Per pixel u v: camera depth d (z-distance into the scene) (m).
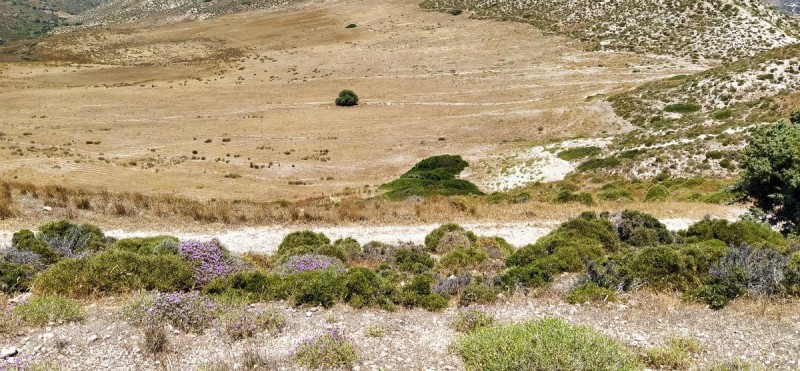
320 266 11.79
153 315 8.03
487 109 75.44
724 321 8.70
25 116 74.25
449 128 67.56
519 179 43.09
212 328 8.07
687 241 15.43
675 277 10.32
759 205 19.08
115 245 13.98
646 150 39.53
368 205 23.91
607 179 37.28
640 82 79.25
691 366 7.27
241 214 20.66
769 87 53.34
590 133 59.03
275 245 17.22
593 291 9.80
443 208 22.77
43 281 9.67
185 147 61.41
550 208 23.70
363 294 9.60
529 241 17.94
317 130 69.56
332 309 9.29
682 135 41.31
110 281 9.78
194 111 80.69
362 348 7.61
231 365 6.91
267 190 44.41
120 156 56.06
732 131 37.59
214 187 44.62
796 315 8.76
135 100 85.94
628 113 61.56
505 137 62.38
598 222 16.39
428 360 7.30
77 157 53.09
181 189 43.19
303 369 6.91
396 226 19.98
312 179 49.59
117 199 21.75
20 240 13.23
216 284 9.91
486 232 19.02
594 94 76.00
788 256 10.88
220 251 11.95
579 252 12.55
